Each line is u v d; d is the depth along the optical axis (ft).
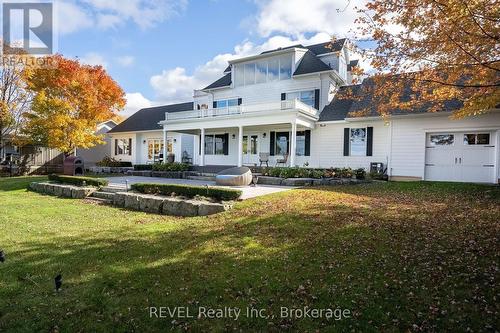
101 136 81.20
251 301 12.10
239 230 21.43
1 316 11.46
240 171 44.65
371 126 54.08
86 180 44.27
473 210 24.53
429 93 26.81
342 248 17.03
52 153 83.76
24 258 17.28
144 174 66.54
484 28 17.03
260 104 57.36
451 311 10.82
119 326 10.71
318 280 13.56
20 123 73.20
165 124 71.26
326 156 59.57
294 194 33.58
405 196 32.37
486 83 20.79
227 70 82.28
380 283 12.99
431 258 15.12
